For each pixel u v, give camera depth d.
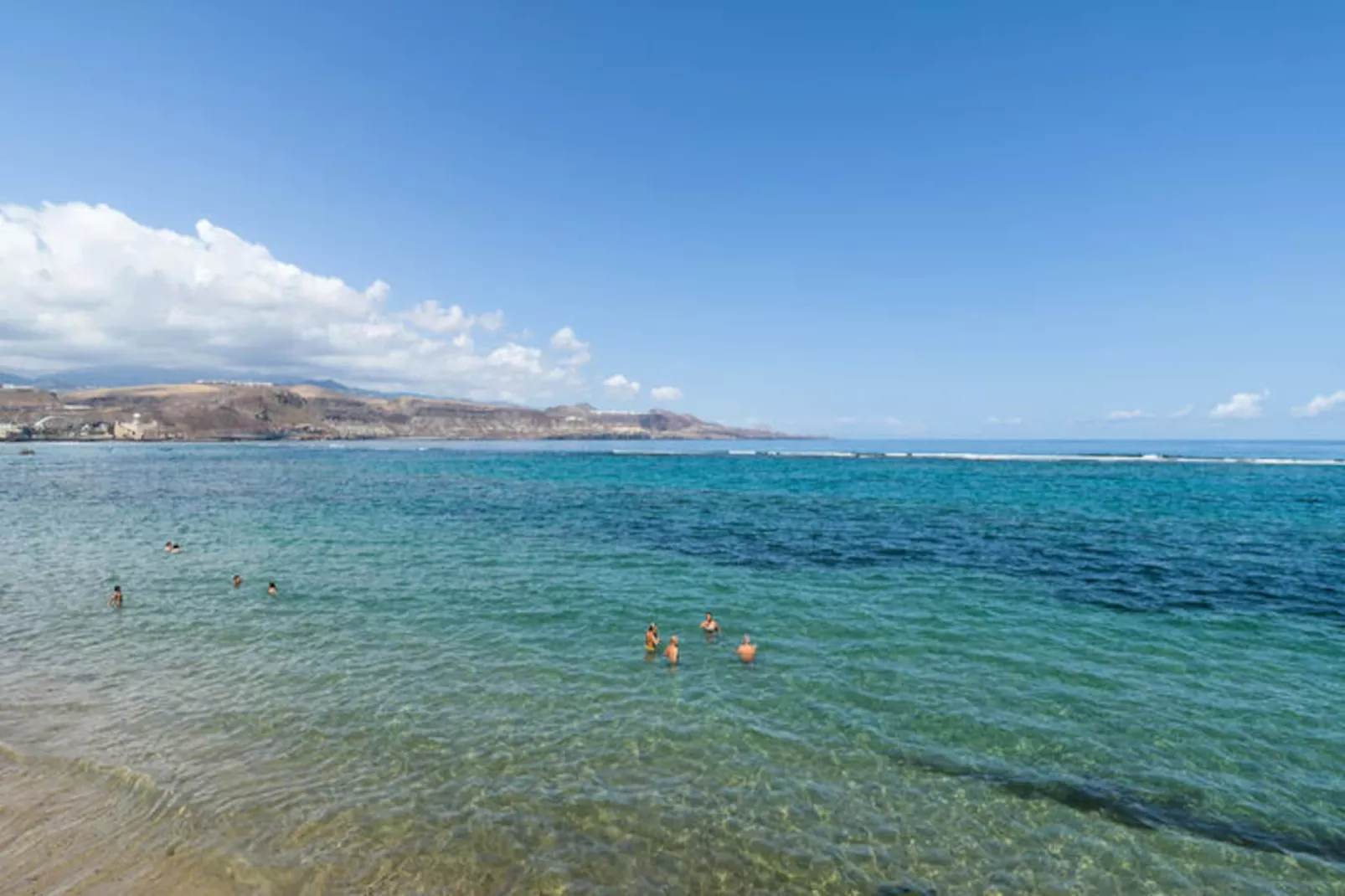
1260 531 40.59
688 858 10.24
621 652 19.17
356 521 45.75
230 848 10.12
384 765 12.70
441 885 9.51
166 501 58.19
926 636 20.77
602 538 38.44
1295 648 19.66
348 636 20.39
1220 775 12.78
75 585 26.69
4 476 87.44
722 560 32.09
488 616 22.58
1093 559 32.19
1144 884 9.90
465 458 152.88
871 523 44.91
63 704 15.28
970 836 10.94
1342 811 11.67
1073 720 14.98
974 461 136.88
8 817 10.77
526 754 13.21
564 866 9.98
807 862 10.25
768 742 13.90
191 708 15.16
